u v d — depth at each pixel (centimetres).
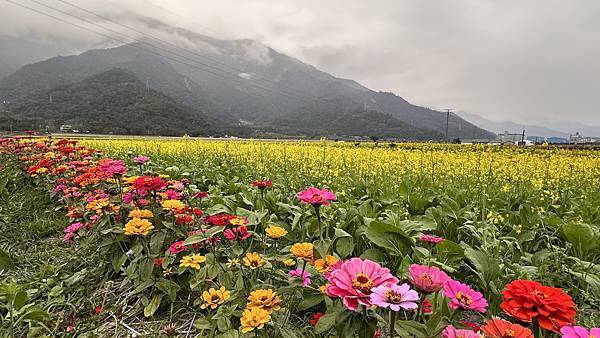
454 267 270
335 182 725
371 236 271
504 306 140
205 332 237
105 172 392
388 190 572
